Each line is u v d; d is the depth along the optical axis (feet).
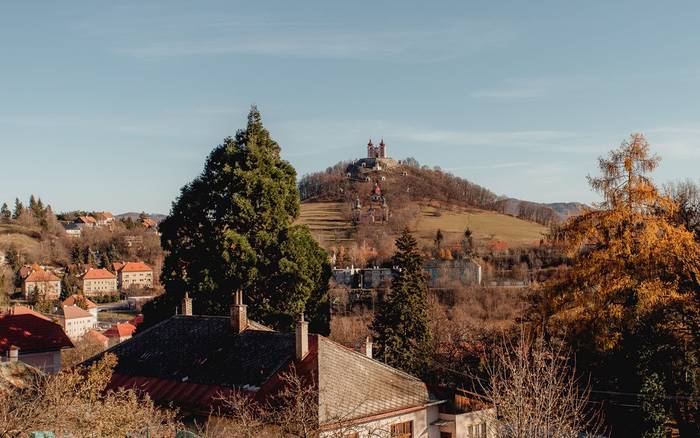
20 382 80.18
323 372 80.69
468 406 91.50
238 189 130.62
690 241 103.55
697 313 104.32
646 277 105.09
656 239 104.32
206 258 127.03
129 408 62.23
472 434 89.81
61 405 58.18
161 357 97.91
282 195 133.90
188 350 97.14
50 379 69.77
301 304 125.29
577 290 109.81
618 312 103.65
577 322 106.93
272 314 124.26
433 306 211.41
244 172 130.11
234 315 97.71
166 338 102.78
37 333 138.31
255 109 137.39
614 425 105.29
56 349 137.69
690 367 105.50
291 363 84.48
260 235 127.34
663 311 105.91
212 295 124.06
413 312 166.91
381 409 79.87
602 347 104.58
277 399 76.48
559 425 56.75
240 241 124.06
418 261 172.65
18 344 133.18
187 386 87.66
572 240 113.80
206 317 104.47
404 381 87.86
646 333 105.29
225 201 131.34
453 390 95.20
